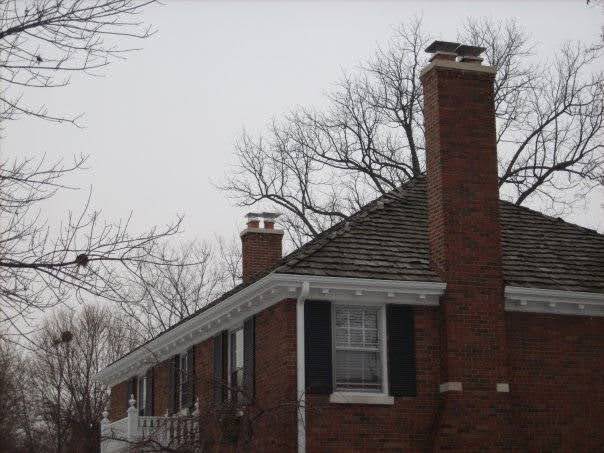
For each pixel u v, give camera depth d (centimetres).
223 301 2359
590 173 4306
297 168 4694
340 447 2042
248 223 3075
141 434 2530
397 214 2442
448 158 2212
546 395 2206
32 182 1216
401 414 2100
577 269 2388
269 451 2059
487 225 2209
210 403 2239
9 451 2762
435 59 2283
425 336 2158
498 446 2091
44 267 1208
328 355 2083
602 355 2280
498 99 4506
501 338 2159
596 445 2225
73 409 4150
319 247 2183
